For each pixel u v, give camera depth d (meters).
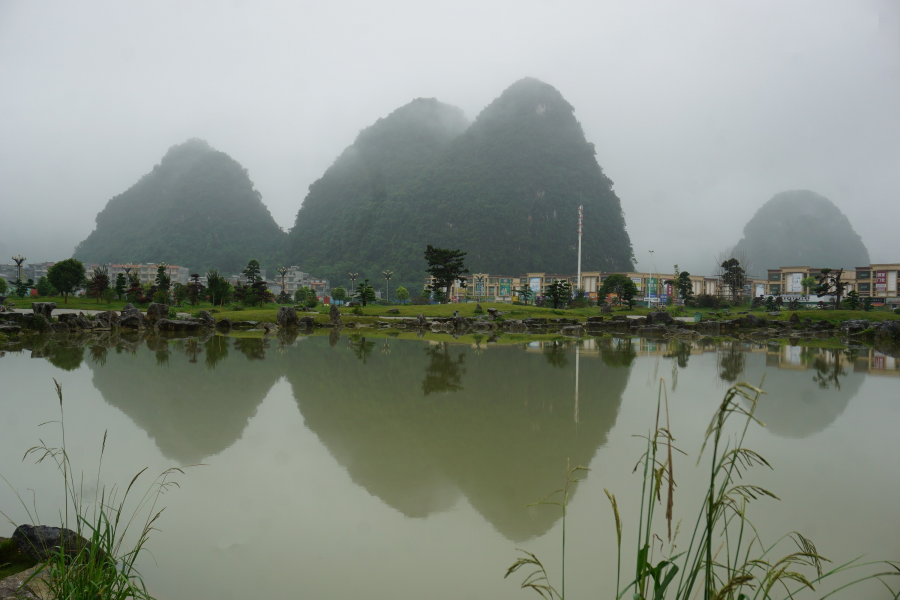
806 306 86.94
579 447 9.27
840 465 8.31
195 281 75.44
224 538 5.65
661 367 20.59
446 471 7.90
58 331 35.19
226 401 13.02
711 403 13.34
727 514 6.29
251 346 27.86
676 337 40.34
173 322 39.84
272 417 11.35
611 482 7.44
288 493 6.98
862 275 88.75
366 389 14.95
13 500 6.57
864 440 9.86
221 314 50.41
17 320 33.94
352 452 8.85
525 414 11.93
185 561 5.14
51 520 5.98
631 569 5.03
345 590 4.62
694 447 9.36
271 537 5.68
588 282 112.94
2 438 9.49
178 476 7.61
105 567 3.88
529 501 6.73
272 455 8.64
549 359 23.20
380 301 107.56
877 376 18.58
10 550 4.94
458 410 12.30
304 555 5.29
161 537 5.66
